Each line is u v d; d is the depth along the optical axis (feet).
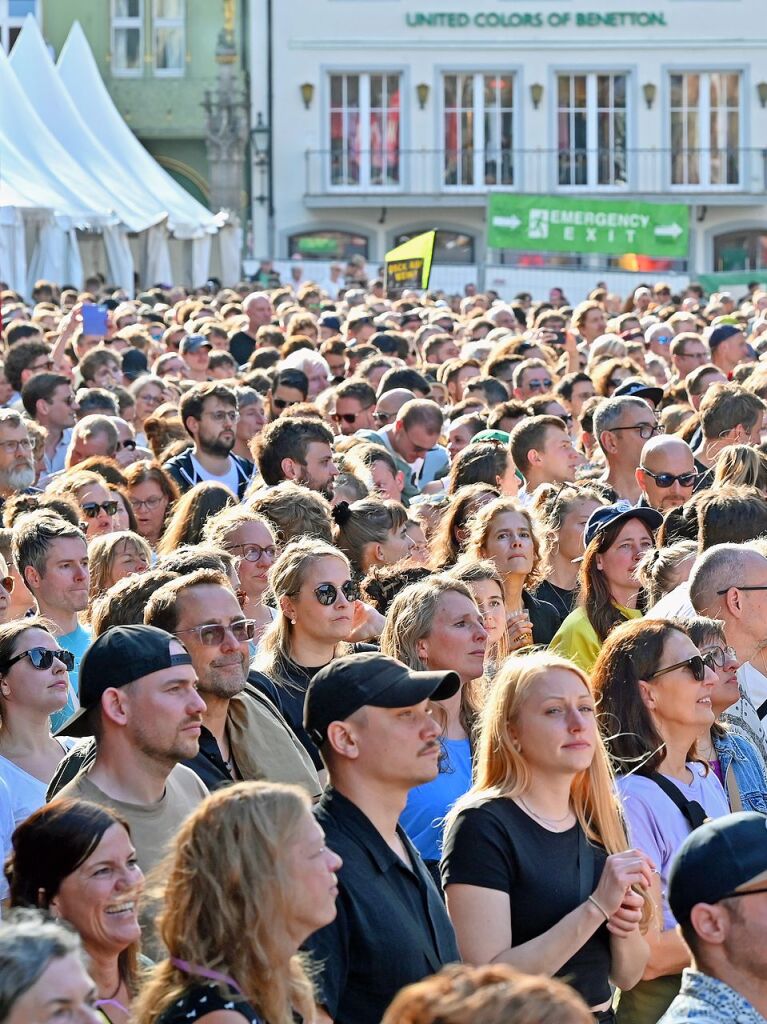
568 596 63.52
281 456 69.00
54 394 91.61
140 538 60.03
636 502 77.25
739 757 47.03
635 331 143.13
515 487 73.82
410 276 168.45
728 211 337.72
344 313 175.52
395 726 35.94
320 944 34.35
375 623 55.52
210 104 329.31
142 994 31.04
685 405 91.71
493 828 37.86
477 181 332.60
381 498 63.57
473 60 330.34
